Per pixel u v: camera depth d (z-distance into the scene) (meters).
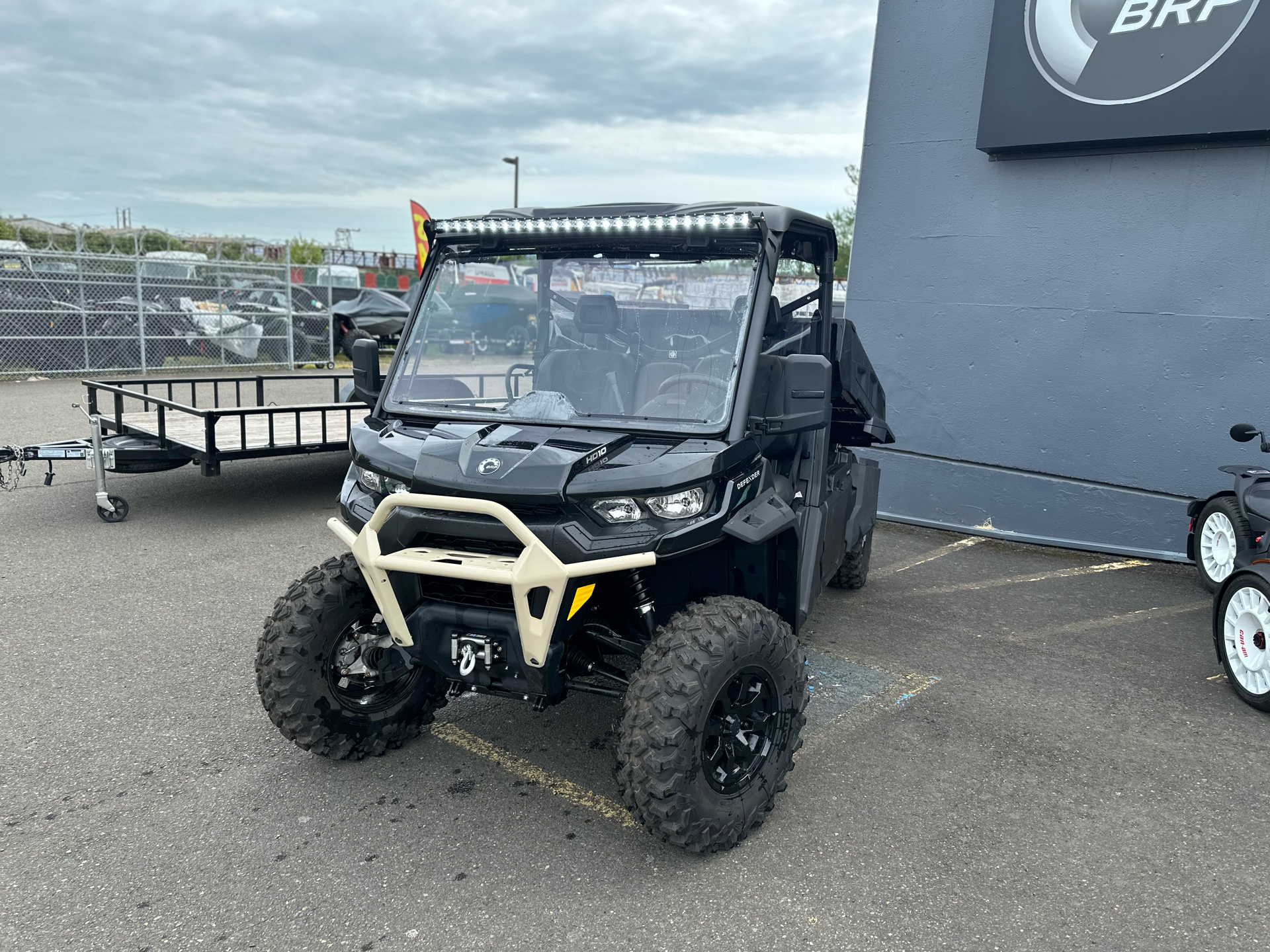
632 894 2.92
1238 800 3.64
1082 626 5.71
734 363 3.30
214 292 18.06
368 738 3.67
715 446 3.16
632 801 2.92
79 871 2.96
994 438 7.80
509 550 3.01
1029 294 7.48
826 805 3.51
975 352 7.78
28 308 15.67
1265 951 2.73
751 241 3.40
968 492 7.99
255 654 4.78
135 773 3.58
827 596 6.20
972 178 7.58
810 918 2.82
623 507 2.95
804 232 3.91
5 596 5.55
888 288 8.09
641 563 2.88
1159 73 6.51
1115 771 3.85
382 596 3.12
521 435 3.28
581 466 2.98
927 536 8.01
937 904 2.91
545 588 2.87
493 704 4.33
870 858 3.15
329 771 3.64
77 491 8.45
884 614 5.84
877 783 3.69
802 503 4.23
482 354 3.71
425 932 2.71
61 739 3.83
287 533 7.17
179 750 3.77
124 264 16.97
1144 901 2.96
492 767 3.72
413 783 3.57
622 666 3.77
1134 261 7.04
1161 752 4.04
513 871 3.02
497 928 2.74
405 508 3.09
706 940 2.71
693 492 3.05
